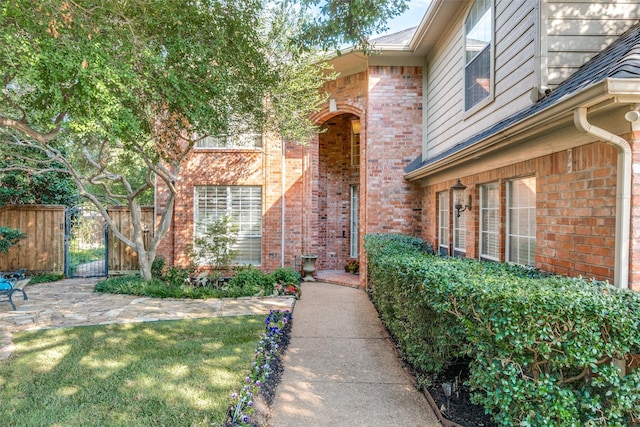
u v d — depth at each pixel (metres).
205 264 11.72
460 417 3.60
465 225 7.42
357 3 5.16
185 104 5.80
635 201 3.16
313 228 12.55
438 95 9.47
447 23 8.55
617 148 3.23
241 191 12.27
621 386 2.63
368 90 10.45
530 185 5.26
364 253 10.57
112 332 5.98
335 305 8.57
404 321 5.12
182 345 5.37
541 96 4.70
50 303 8.10
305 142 10.62
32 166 11.75
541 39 4.71
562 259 4.18
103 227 12.59
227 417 3.42
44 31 3.97
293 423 3.58
